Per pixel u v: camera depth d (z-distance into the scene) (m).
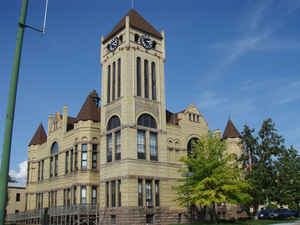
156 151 53.25
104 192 51.53
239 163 58.00
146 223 48.47
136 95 52.94
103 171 52.78
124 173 48.69
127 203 47.22
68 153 61.25
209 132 50.19
